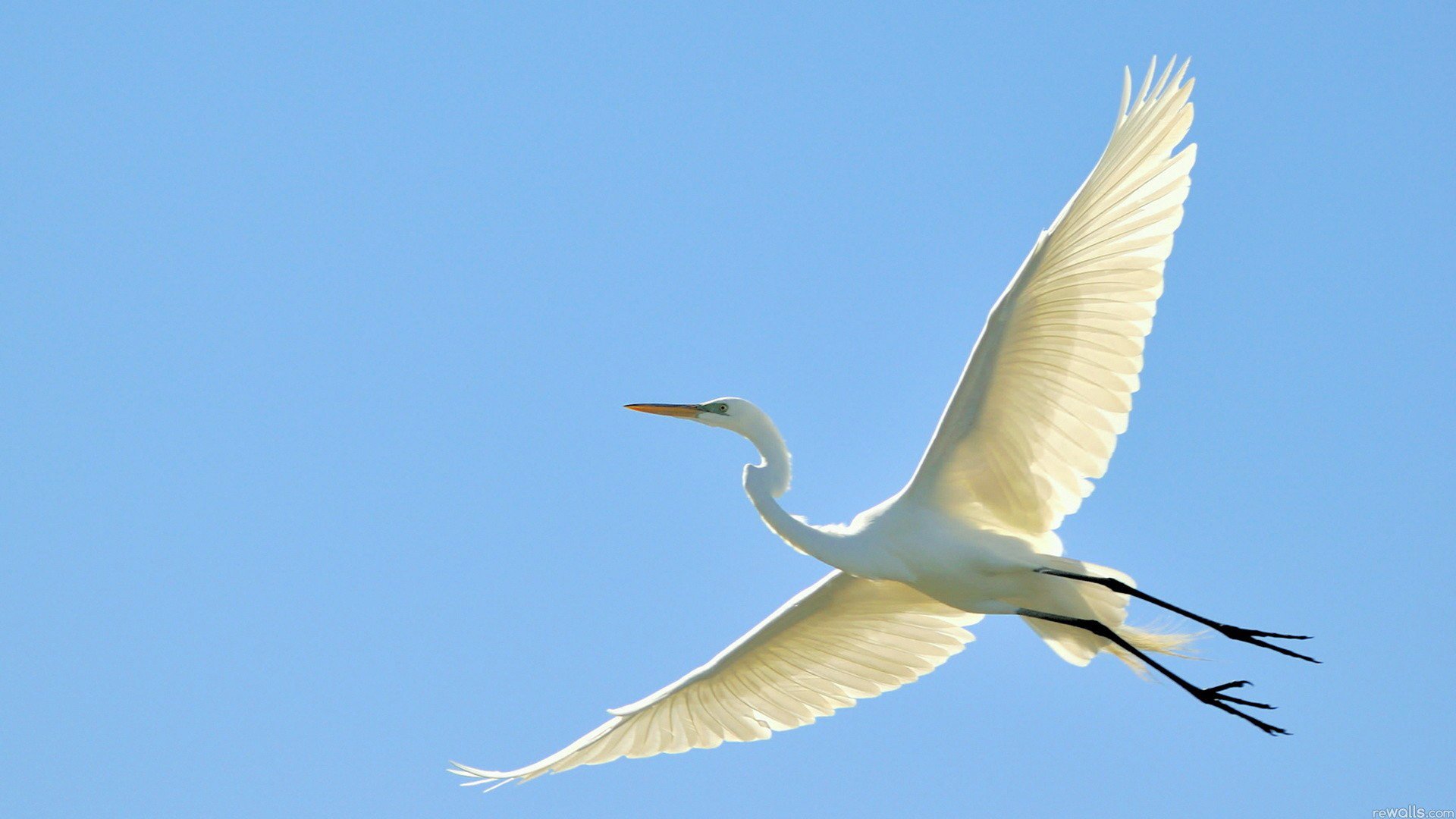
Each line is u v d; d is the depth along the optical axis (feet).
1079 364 39.09
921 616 46.65
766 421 45.16
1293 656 40.04
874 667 48.16
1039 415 39.96
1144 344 38.09
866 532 41.88
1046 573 40.70
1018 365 39.01
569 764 48.29
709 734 49.34
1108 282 37.81
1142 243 37.14
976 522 42.11
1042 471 40.86
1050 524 41.60
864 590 45.78
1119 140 35.22
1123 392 38.86
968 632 46.98
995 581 41.60
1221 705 40.04
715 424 45.50
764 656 47.60
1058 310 38.19
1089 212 36.47
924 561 41.50
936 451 40.57
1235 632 39.91
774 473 44.14
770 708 49.14
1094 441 39.86
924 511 41.78
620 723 47.83
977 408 39.65
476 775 47.60
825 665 48.21
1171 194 36.60
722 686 48.21
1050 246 36.63
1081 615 41.83
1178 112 35.70
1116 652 42.86
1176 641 42.65
